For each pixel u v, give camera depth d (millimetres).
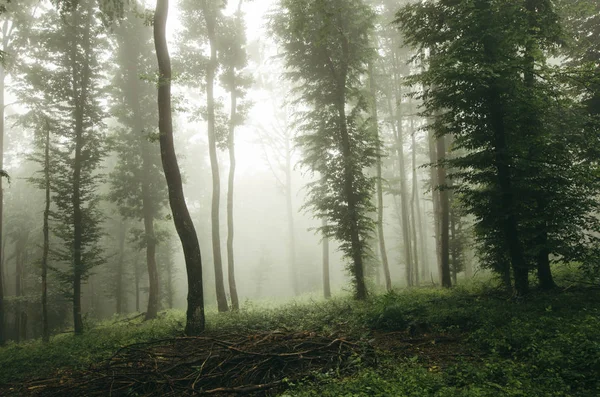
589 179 9383
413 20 11227
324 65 17547
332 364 6938
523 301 9633
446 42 10828
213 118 19484
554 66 10352
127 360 7641
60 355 10523
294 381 6344
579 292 9953
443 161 11141
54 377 7938
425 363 6680
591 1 13586
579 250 9758
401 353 7418
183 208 11383
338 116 17266
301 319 11625
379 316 9883
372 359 7062
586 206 9656
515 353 6457
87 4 18750
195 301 11016
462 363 6246
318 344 7875
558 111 11336
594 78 10508
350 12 16516
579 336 6297
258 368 6836
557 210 9930
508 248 10727
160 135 11438
